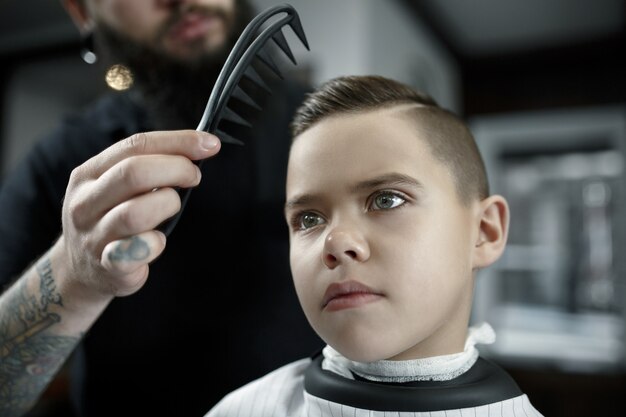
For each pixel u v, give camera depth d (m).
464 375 0.45
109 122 0.85
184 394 0.76
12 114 3.02
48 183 0.79
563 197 3.17
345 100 0.46
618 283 2.96
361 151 0.42
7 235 0.74
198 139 0.37
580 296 3.16
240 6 0.74
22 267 0.73
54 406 1.93
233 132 0.78
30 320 0.48
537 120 3.02
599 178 3.04
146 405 0.77
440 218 0.42
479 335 0.51
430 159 0.44
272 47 0.76
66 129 0.85
